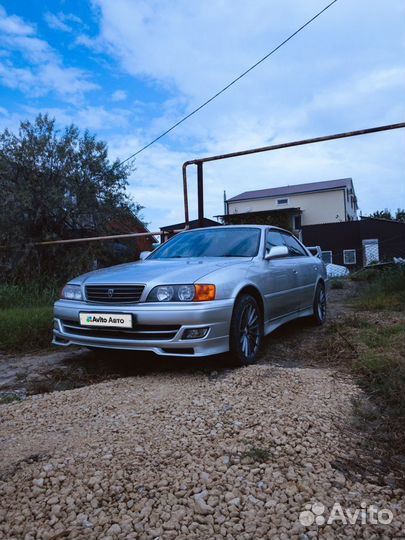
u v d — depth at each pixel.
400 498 1.95
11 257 9.33
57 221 9.76
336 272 19.52
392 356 3.73
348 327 5.51
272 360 4.43
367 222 28.91
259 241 4.99
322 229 29.86
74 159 9.96
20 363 4.62
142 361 4.37
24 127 9.80
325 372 3.69
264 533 1.72
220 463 2.20
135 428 2.64
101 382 3.76
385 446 2.41
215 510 1.85
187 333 3.61
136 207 10.88
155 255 5.25
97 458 2.28
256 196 39.12
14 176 9.61
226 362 3.98
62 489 2.02
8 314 6.04
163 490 1.98
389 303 7.50
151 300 3.74
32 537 1.72
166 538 1.70
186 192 8.00
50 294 8.07
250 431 2.53
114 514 1.84
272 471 2.12
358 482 2.07
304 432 2.53
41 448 2.42
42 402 3.18
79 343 4.05
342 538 1.70
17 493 2.00
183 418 2.75
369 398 3.08
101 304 3.95
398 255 28.20
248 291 4.29
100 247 10.30
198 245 5.14
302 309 5.69
